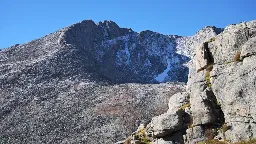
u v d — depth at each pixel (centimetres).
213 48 4419
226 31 4344
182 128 4128
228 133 3741
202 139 3897
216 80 4075
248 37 4041
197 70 4553
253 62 3784
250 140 3503
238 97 3750
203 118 3997
